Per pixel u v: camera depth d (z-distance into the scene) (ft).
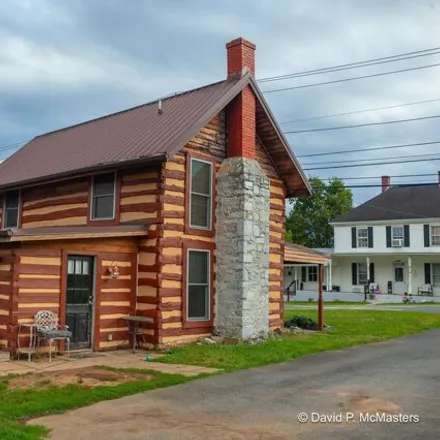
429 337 54.13
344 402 26.71
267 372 34.68
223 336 46.85
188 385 30.66
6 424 22.09
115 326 43.11
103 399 27.17
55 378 31.01
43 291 38.63
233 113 49.78
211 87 52.34
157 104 56.49
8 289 38.09
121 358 38.86
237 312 46.57
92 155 49.67
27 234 36.47
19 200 56.13
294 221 176.76
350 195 177.06
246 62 50.78
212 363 37.19
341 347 46.06
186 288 45.24
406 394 28.40
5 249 38.45
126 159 43.60
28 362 35.91
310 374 33.99
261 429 22.33
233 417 24.11
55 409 25.14
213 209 48.42
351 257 138.41
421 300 121.80
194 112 47.24
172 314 43.98
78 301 41.14
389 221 132.77
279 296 55.06
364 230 136.36
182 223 45.27
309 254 59.62
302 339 49.78
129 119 56.90
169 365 36.58
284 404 26.37
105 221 46.80
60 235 38.45
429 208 131.44
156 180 44.11
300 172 55.57
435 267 129.08
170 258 44.06
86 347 41.39
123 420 23.62
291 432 21.90
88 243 41.55
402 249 131.34
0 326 38.70
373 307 101.19
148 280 43.86
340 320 69.56
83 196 49.06
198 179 47.55
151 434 21.66
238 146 49.08
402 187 141.90
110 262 42.96
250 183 48.06
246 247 46.96
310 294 131.44
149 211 44.21
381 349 45.11
